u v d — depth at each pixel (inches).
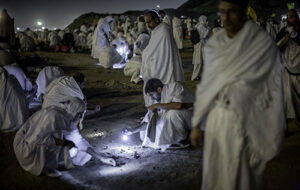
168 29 258.7
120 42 648.4
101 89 402.9
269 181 156.6
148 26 265.6
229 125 104.6
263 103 105.1
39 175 176.6
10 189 163.6
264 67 102.6
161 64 257.8
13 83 251.0
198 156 194.1
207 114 118.6
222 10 106.5
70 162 179.8
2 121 246.7
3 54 327.6
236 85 102.8
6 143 227.8
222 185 109.7
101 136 236.5
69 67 600.7
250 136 106.0
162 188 155.6
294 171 165.8
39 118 174.6
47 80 301.4
